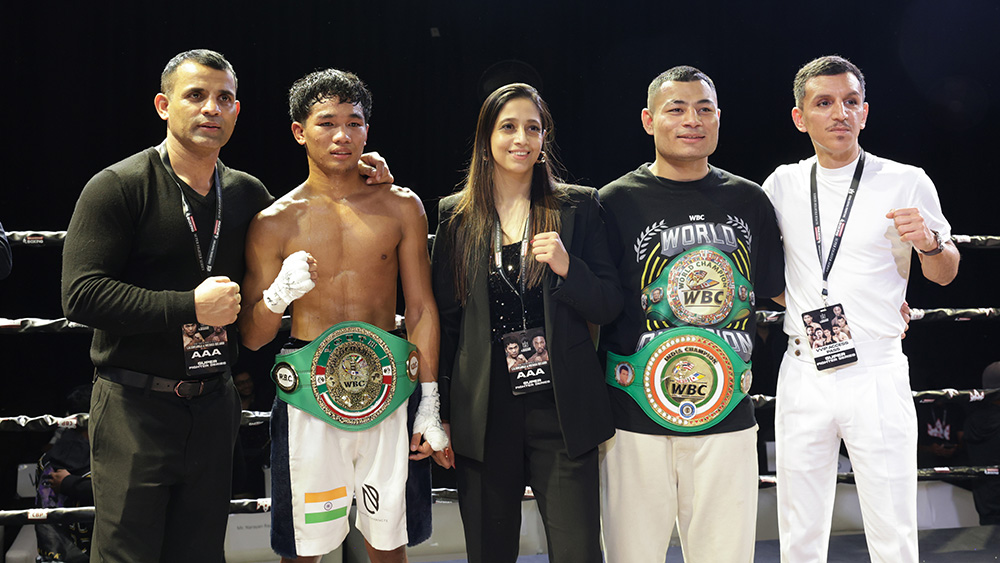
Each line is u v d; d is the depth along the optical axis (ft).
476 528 6.39
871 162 6.92
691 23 16.56
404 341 6.51
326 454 6.33
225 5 14.99
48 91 14.37
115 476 5.84
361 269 6.49
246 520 10.02
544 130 6.60
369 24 15.81
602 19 16.53
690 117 6.54
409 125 16.16
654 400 6.52
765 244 6.95
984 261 16.37
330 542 6.38
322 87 6.31
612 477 6.66
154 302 5.63
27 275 14.78
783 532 6.96
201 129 5.89
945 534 9.04
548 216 6.48
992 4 15.64
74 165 14.57
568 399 6.27
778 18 16.44
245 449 12.04
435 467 13.50
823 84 6.83
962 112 16.15
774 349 13.98
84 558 9.89
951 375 16.69
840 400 6.68
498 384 6.37
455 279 6.54
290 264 5.87
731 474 6.55
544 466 6.36
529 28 16.42
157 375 5.95
